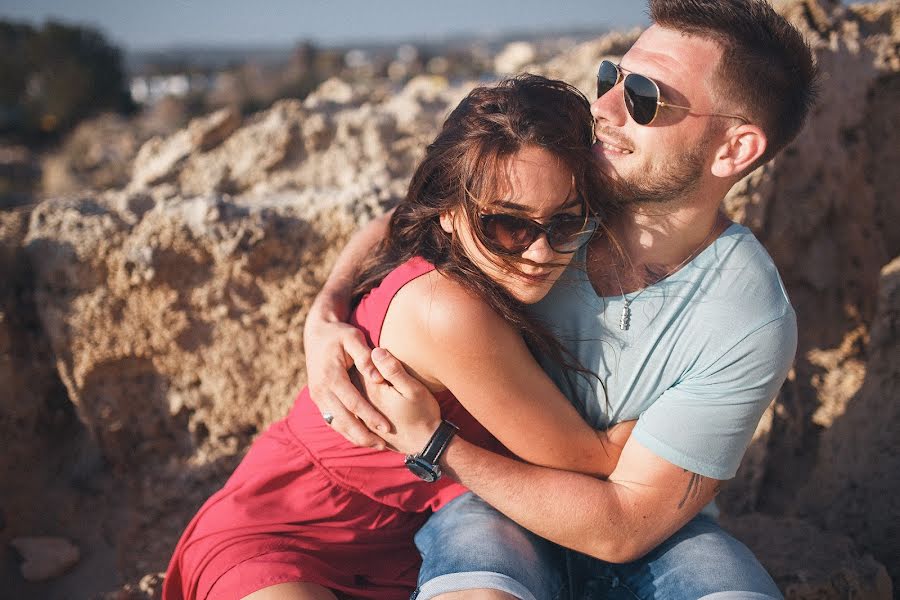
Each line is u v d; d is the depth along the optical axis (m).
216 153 4.78
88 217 3.13
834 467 3.02
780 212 3.49
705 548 2.08
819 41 3.49
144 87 74.38
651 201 2.05
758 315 2.00
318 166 4.64
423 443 2.00
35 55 40.66
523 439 2.03
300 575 2.03
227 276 3.11
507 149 1.81
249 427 3.25
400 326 1.99
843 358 3.49
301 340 3.18
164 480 3.19
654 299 2.06
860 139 3.57
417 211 2.02
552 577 2.11
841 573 2.51
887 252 3.63
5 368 3.06
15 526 2.96
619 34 4.54
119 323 3.11
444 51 144.12
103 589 2.76
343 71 58.72
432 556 2.04
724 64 1.94
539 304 2.13
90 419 3.15
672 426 2.00
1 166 26.56
